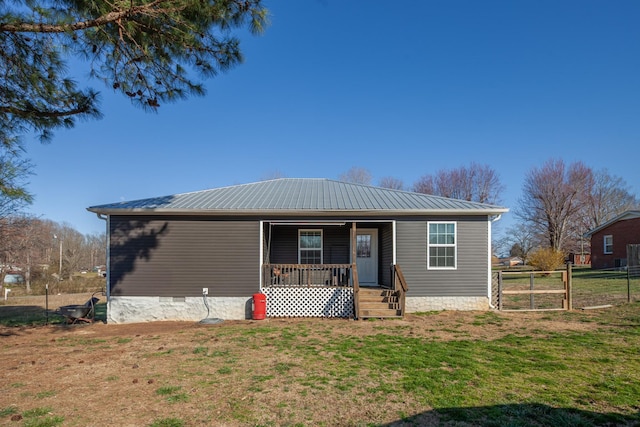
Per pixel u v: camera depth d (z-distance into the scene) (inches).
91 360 302.5
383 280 596.4
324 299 508.1
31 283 1245.1
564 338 353.7
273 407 203.6
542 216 1716.3
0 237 880.3
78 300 881.5
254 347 337.1
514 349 316.2
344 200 559.2
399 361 283.6
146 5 249.8
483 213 523.5
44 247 1363.2
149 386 237.1
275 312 507.8
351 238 575.2
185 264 509.0
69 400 215.6
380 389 227.1
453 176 1921.8
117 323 496.7
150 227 511.2
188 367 277.1
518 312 501.7
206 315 503.5
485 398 212.5
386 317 477.4
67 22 261.1
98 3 252.2
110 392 227.6
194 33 287.4
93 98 316.2
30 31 259.8
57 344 369.1
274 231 613.6
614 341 339.9
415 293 520.4
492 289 538.6
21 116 307.6
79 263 1711.4
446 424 182.9
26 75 291.7
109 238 508.1
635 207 1879.9
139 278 506.3
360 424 183.6
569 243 1769.2
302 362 286.4
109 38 276.4
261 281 507.8
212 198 561.0
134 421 187.9
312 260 616.7
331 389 228.4
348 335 383.9
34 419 190.5
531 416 190.4
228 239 512.7
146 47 285.6
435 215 526.6
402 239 524.7
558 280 960.9
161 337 392.2
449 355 299.3
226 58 306.0
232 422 186.7
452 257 525.7
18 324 505.0
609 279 858.1
